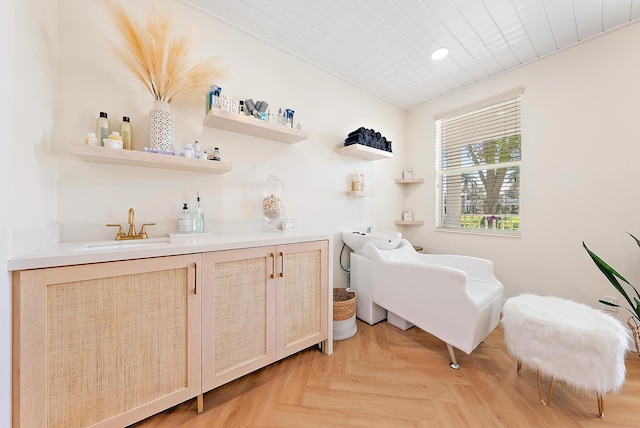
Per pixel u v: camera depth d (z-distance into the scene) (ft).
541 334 4.15
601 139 6.18
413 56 7.13
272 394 4.45
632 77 5.76
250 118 5.43
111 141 4.00
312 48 6.79
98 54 4.46
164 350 3.64
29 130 3.28
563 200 6.77
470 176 8.96
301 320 5.28
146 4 4.94
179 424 3.80
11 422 2.71
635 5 5.27
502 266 7.99
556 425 3.78
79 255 3.00
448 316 5.26
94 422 3.15
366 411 4.07
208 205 5.65
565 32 6.13
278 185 6.63
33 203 3.37
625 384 4.63
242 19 5.74
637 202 5.74
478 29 6.06
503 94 7.88
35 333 2.79
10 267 2.68
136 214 4.82
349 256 8.64
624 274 5.90
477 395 4.42
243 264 4.42
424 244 10.12
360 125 8.93
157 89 4.67
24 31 3.15
